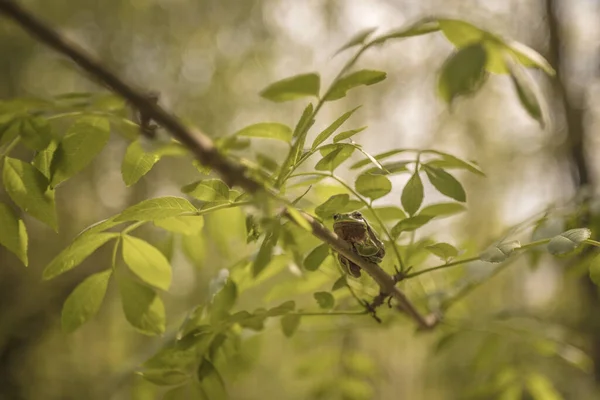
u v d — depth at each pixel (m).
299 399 2.11
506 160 2.23
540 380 1.40
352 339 1.39
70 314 1.14
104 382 2.07
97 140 1.08
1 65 2.02
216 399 1.16
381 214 1.20
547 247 1.10
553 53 2.04
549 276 1.94
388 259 1.20
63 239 2.19
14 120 1.07
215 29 2.21
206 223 1.28
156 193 2.15
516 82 1.08
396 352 2.01
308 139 1.74
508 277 1.96
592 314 1.81
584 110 2.08
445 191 1.14
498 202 2.21
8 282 2.20
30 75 2.08
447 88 1.06
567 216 1.24
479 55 1.06
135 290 1.15
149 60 2.18
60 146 1.08
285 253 1.19
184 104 2.19
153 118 1.02
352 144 1.11
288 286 1.26
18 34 1.96
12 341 2.19
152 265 1.16
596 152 2.08
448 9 2.05
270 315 1.17
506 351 1.41
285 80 1.06
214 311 1.17
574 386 1.81
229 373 1.24
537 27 2.10
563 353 1.36
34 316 2.21
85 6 2.07
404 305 1.19
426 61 2.21
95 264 2.20
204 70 2.22
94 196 2.20
